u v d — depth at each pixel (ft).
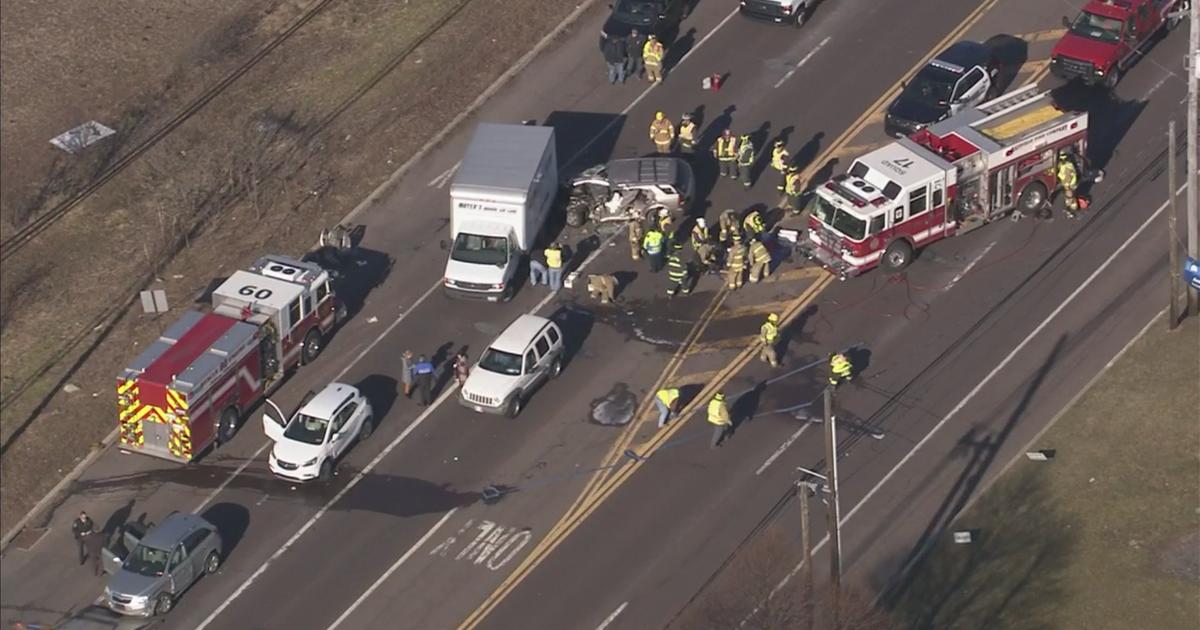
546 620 624.59
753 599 594.65
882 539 645.51
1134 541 638.12
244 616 640.58
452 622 627.87
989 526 648.79
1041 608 616.39
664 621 617.62
